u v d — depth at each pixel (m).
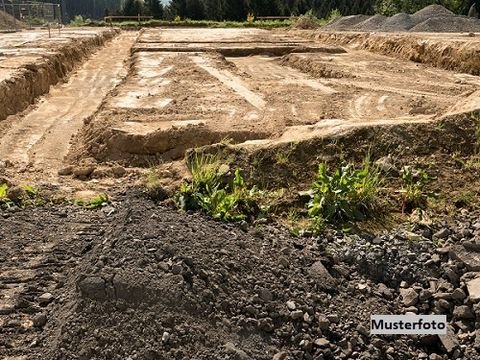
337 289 3.75
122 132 6.62
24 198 5.10
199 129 6.66
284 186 5.04
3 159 6.70
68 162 6.65
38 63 11.30
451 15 24.94
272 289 3.52
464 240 4.22
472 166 5.23
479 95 6.39
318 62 13.64
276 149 5.30
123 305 3.10
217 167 5.11
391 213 4.70
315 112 8.02
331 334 3.35
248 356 2.99
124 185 5.64
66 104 10.29
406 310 3.69
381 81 10.91
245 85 10.22
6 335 3.16
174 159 6.46
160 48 16.56
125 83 10.24
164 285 3.19
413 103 8.54
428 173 5.13
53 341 3.04
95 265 3.40
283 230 4.45
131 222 3.90
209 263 3.50
